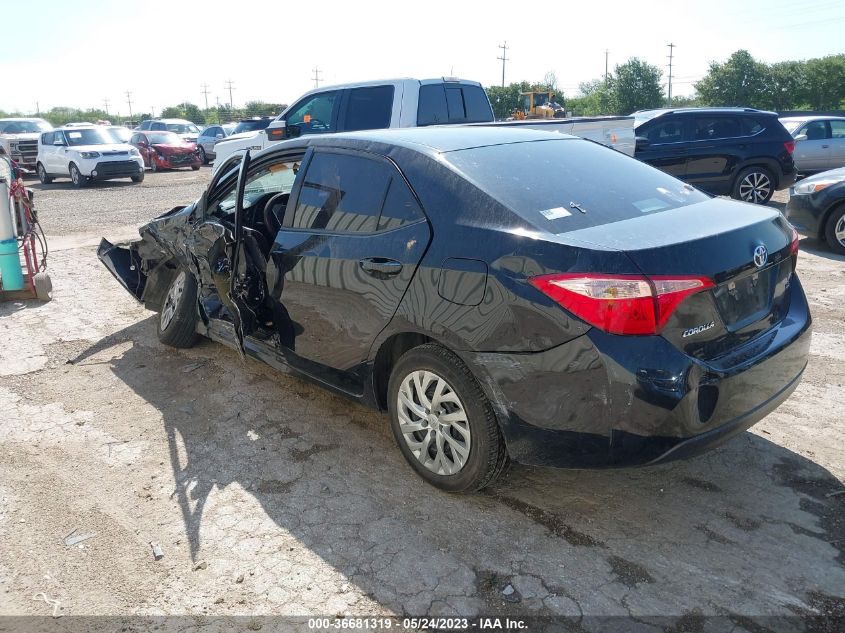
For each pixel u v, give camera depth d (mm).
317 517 3242
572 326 2674
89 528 3207
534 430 2850
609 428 2697
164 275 5473
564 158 3693
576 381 2703
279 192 4746
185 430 4133
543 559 2906
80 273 8000
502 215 2998
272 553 2998
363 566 2896
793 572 2793
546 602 2664
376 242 3410
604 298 2609
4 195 6539
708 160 11523
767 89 59594
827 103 57750
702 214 3215
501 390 2891
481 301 2912
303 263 3799
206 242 4582
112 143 20625
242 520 3238
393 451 3830
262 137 11023
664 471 3545
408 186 3369
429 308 3105
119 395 4637
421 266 3156
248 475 3627
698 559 2881
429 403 3291
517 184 3230
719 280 2783
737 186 11656
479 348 2926
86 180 19328
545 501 3312
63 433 4125
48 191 18734
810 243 9117
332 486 3496
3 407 4484
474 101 9750
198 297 4805
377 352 3461
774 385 3096
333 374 3797
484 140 3742
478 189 3129
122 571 2912
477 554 2949
